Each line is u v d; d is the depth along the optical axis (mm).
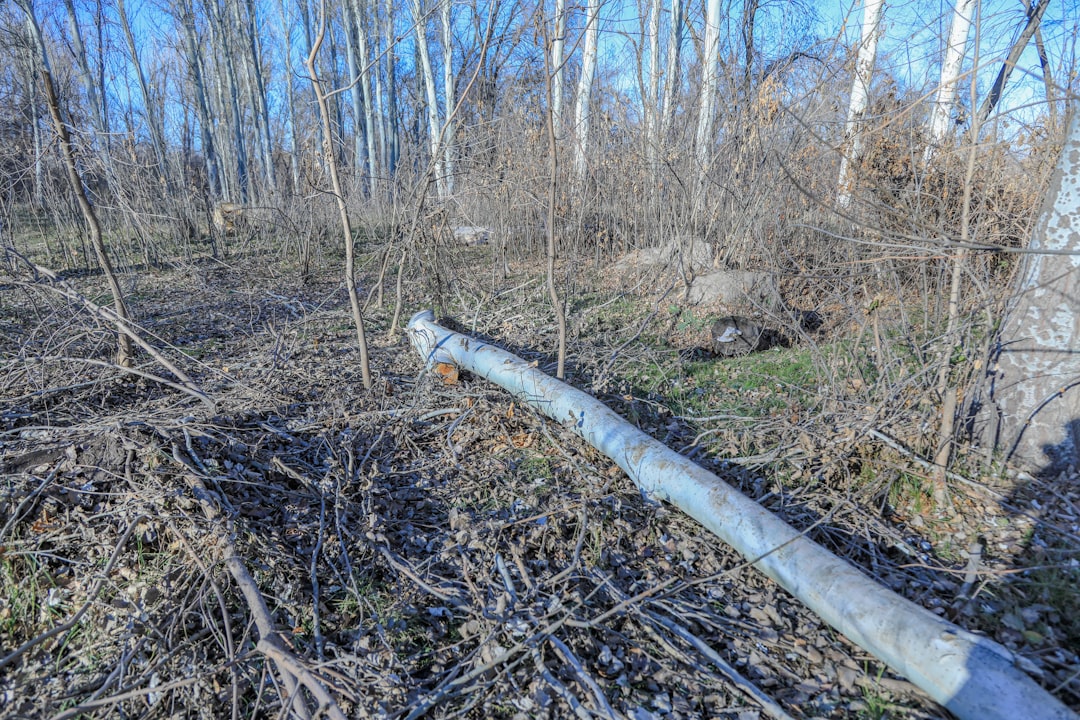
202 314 8445
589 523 3520
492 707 2537
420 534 3553
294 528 3449
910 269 5359
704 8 9789
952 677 2205
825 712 2461
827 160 7023
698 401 5156
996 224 4836
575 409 4383
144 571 3096
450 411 4754
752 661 2723
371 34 21656
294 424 4445
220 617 2934
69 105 7840
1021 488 3543
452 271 8148
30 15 16438
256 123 24469
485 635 2836
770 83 7117
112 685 2643
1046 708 2018
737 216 8219
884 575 3145
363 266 12125
